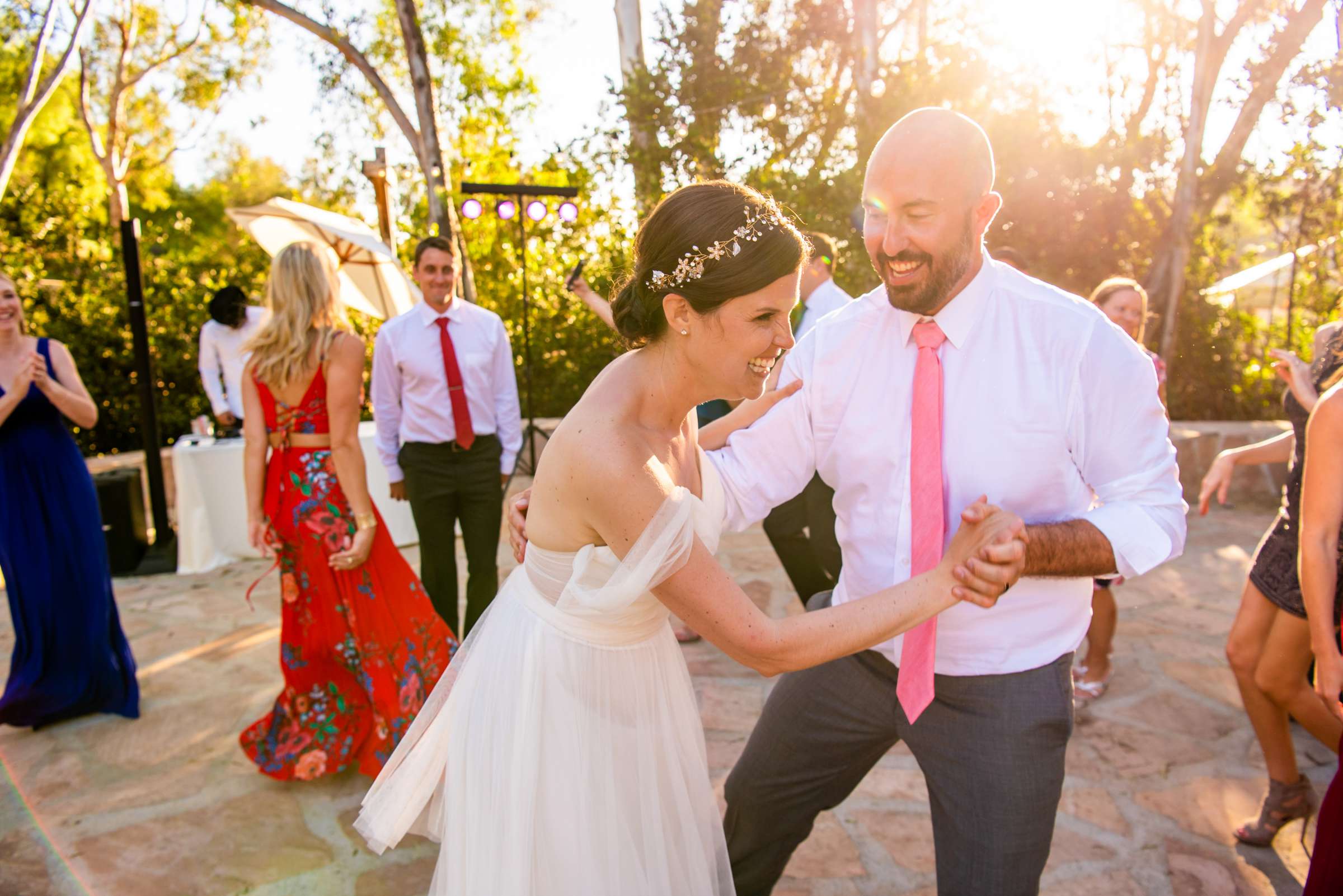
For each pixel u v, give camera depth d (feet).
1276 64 27.14
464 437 12.12
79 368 26.68
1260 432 22.89
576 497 4.25
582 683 4.57
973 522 4.49
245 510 18.66
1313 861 5.37
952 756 5.39
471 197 19.43
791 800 6.10
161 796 9.62
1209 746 10.45
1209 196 29.32
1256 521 20.71
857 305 5.73
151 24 40.88
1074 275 30.73
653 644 4.81
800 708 5.89
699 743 5.11
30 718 11.01
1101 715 11.23
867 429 5.62
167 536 18.99
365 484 9.48
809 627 4.28
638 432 4.30
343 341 9.24
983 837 5.24
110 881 8.22
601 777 4.56
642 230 4.33
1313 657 7.88
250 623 14.90
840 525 6.03
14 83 47.01
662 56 29.12
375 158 22.70
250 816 9.23
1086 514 4.93
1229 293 33.42
